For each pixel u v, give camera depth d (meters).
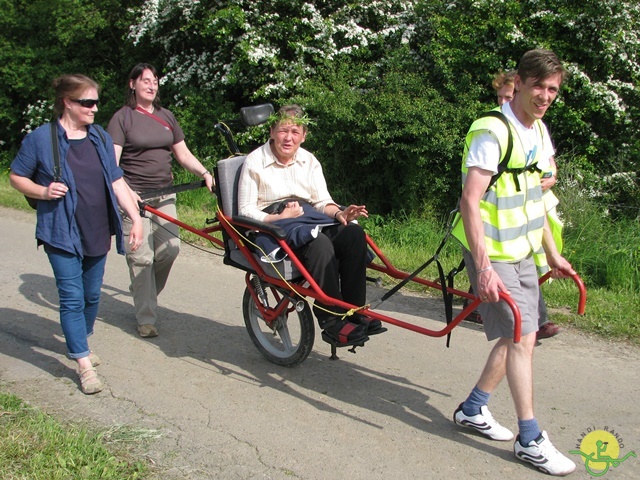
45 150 4.09
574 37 8.56
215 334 5.36
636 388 4.40
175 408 4.11
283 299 4.54
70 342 4.33
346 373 4.64
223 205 4.52
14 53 15.28
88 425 3.86
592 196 8.07
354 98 9.02
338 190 9.62
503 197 3.37
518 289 3.40
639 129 8.77
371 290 6.37
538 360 4.83
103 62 15.38
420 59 9.81
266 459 3.54
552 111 8.45
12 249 7.96
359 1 10.86
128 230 5.11
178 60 12.34
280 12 10.88
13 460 3.35
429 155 8.59
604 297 5.98
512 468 3.48
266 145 4.53
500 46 8.69
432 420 3.98
